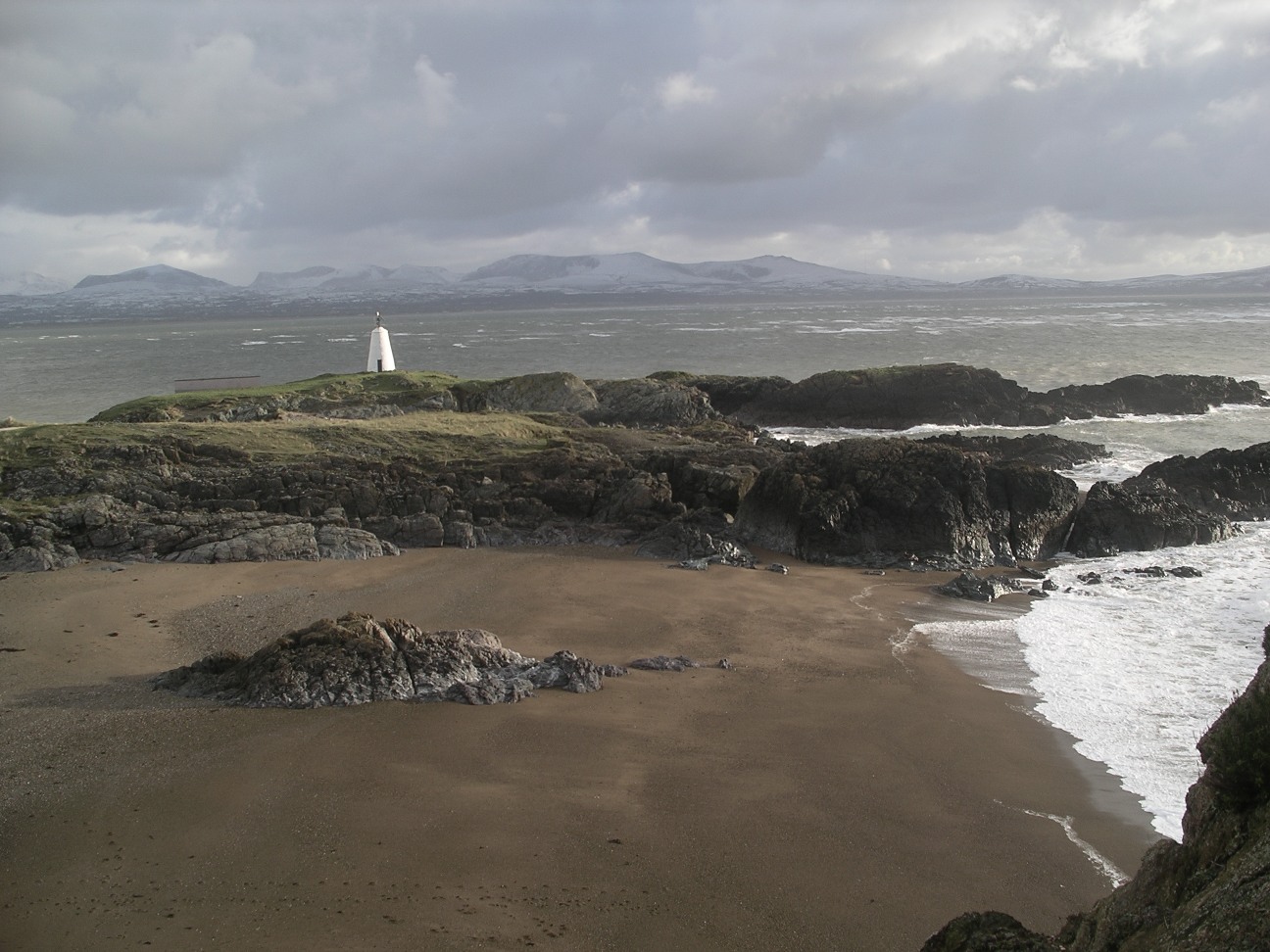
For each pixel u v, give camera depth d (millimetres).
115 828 18391
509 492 44375
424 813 19016
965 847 18219
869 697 25031
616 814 19141
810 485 40406
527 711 23734
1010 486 39781
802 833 18594
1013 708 24266
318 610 31953
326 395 69750
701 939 15422
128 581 35156
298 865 17188
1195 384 74500
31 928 15391
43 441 47438
